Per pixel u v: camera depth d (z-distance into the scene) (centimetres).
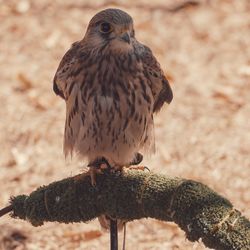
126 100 934
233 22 1886
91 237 1184
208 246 753
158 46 1778
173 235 1182
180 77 1662
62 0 1942
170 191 786
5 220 1216
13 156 1402
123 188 803
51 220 824
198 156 1398
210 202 762
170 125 1495
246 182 1313
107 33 930
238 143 1436
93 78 934
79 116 944
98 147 944
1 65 1694
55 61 1714
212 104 1570
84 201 813
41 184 1324
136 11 1912
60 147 1432
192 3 1950
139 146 962
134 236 1184
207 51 1767
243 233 743
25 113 1532
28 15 1884
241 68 1694
